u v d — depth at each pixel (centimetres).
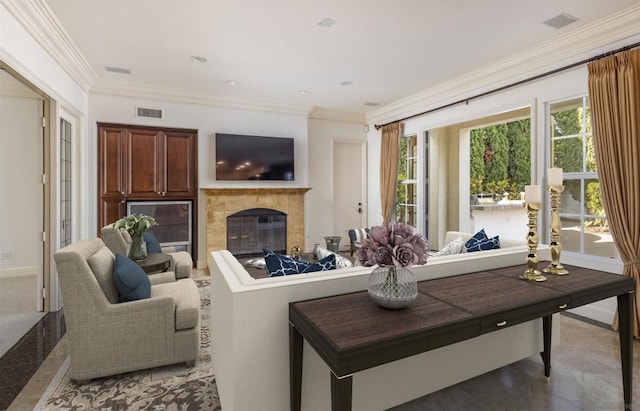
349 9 280
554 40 335
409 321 133
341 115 643
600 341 274
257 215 557
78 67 386
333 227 655
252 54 371
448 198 645
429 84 476
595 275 200
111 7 277
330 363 116
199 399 199
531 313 155
